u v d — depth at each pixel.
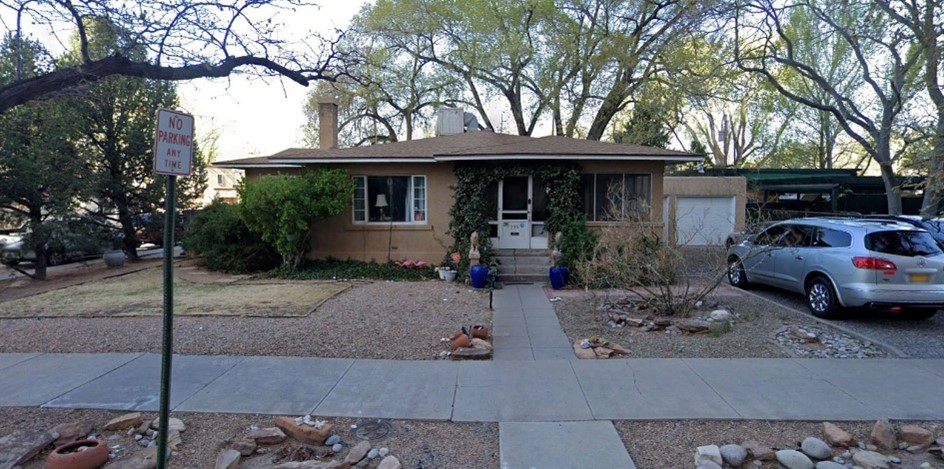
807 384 5.42
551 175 12.43
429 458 4.03
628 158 12.30
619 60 21.67
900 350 6.61
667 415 4.70
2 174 13.68
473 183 12.62
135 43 5.71
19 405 5.03
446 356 6.44
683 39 19.50
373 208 13.87
